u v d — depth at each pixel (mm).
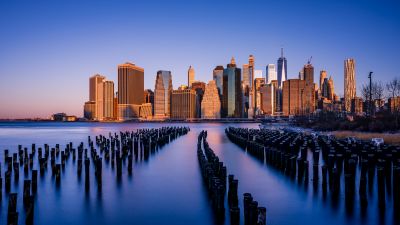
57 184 32406
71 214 23844
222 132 139500
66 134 126375
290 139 59188
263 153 48281
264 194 27828
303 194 27516
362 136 59688
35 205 25844
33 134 126438
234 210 18391
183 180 34281
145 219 22703
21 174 37688
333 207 24172
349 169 27719
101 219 22859
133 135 82812
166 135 81188
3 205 25391
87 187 31250
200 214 23562
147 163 45375
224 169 29219
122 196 28234
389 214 22656
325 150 42469
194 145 72250
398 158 34750
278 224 21203
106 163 44906
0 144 77438
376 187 28844
